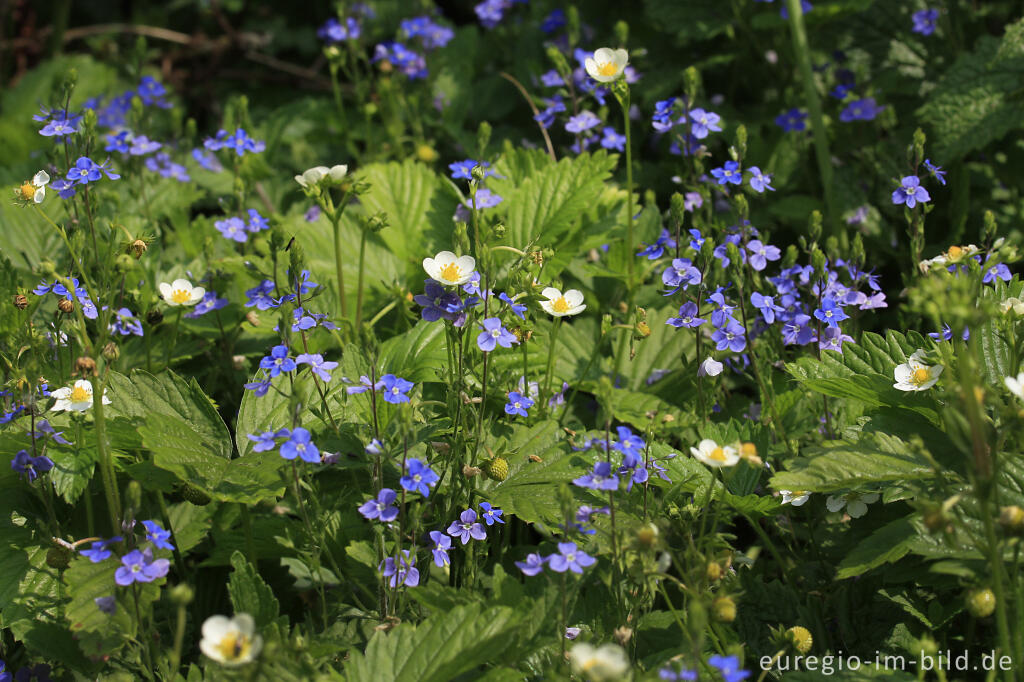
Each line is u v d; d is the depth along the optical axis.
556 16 1.61
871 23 1.59
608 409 1.20
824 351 1.28
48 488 1.24
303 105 1.66
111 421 1.25
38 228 1.42
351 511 1.27
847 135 1.53
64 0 2.17
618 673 1.13
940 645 1.24
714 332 1.29
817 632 1.25
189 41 2.17
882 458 1.22
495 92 1.69
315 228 1.44
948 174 1.50
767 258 1.32
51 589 1.24
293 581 1.31
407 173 1.45
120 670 1.23
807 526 1.29
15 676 1.24
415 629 1.20
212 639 1.14
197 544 1.30
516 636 1.20
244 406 1.27
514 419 1.31
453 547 1.28
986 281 1.27
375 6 1.92
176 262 1.44
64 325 1.29
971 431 1.14
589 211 1.42
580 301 1.26
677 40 1.60
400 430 1.22
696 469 1.27
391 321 1.42
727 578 1.25
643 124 1.58
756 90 1.65
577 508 1.23
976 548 1.19
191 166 1.59
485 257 1.23
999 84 1.47
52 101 1.89
